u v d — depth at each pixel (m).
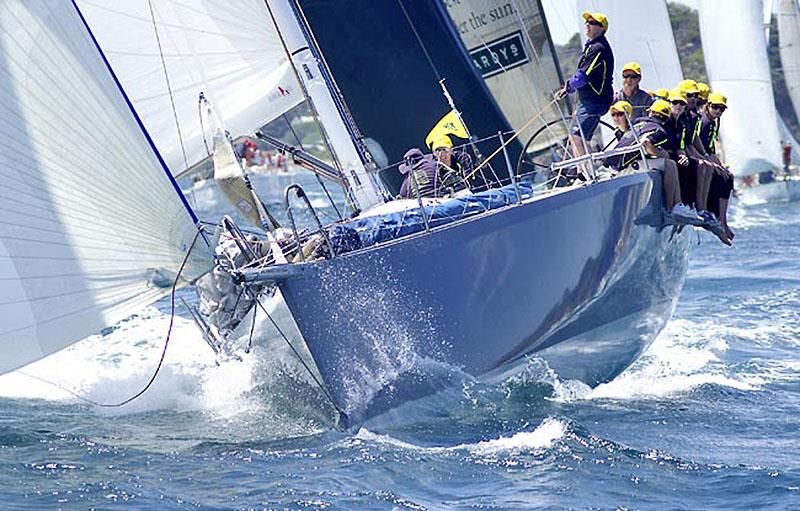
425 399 35.00
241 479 30.14
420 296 34.12
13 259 31.59
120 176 32.59
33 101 31.92
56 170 32.03
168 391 38.06
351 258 33.16
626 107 39.81
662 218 40.16
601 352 39.97
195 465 31.25
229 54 41.31
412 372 34.41
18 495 28.78
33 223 31.78
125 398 38.06
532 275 36.09
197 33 41.12
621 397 38.69
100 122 32.47
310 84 40.78
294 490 29.31
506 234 35.41
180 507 28.23
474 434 33.91
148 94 41.25
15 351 31.77
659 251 40.81
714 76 116.38
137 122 32.88
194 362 38.78
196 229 33.34
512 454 32.12
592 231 37.53
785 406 37.53
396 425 34.59
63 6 32.41
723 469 31.05
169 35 41.06
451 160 39.66
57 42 32.22
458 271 34.62
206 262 33.47
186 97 41.44
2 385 39.91
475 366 35.59
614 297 39.38
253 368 35.75
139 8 40.75
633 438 33.78
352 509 28.22
